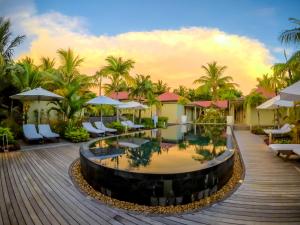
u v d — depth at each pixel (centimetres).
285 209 353
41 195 402
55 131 1112
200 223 313
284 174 543
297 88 449
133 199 393
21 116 1281
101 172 434
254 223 311
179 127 1977
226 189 459
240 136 1398
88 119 1516
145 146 879
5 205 360
